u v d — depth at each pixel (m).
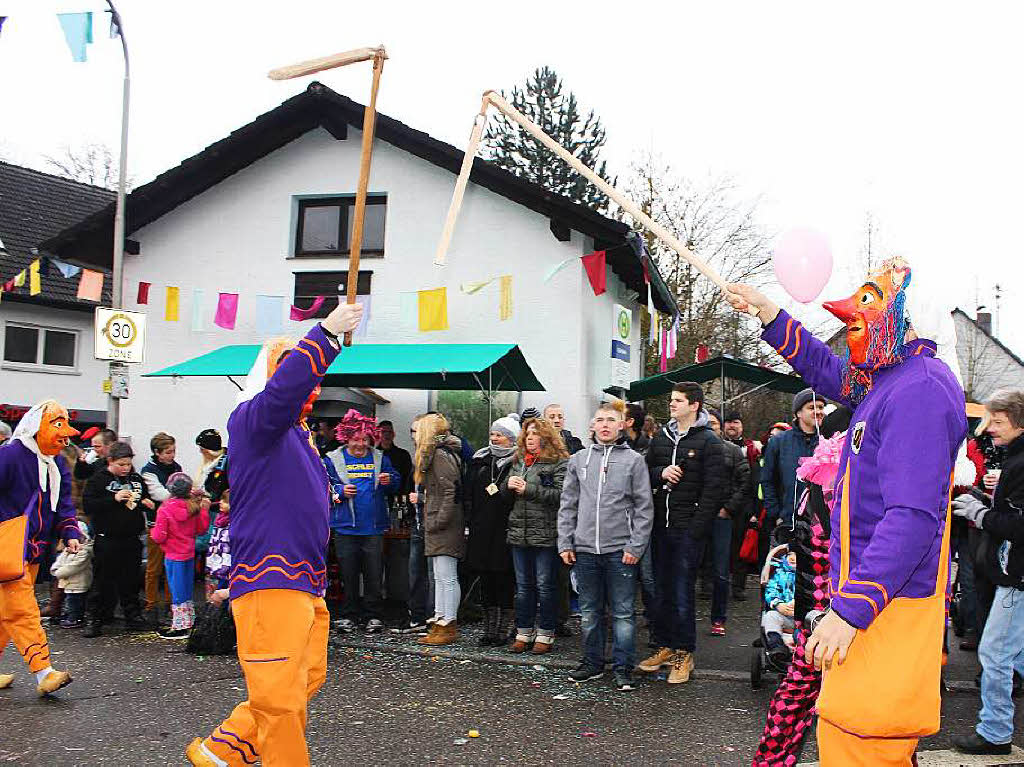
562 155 3.66
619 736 4.97
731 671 6.46
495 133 33.28
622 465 6.10
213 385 11.67
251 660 3.28
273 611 3.28
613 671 6.41
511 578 7.32
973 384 36.12
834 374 3.10
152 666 6.45
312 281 11.52
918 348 2.75
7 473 5.39
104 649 7.01
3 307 16.94
